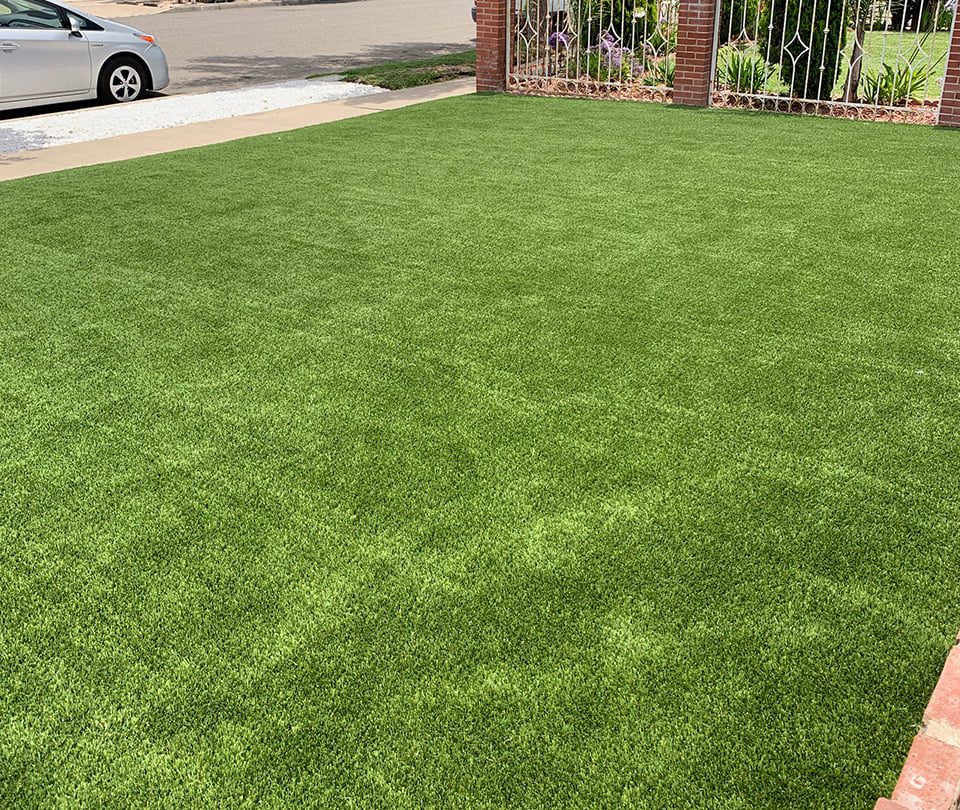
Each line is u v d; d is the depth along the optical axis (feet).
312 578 8.97
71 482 10.62
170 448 11.30
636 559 9.15
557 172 25.32
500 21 39.04
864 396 12.39
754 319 15.01
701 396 12.42
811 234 19.52
